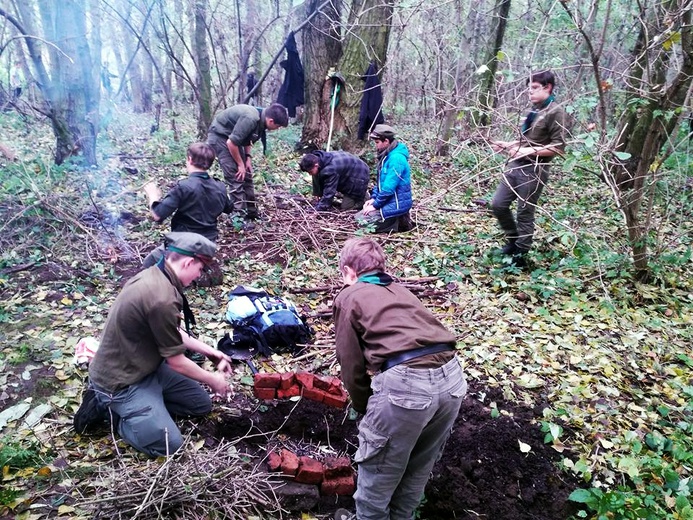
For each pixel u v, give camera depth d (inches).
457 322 164.4
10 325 144.3
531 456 117.9
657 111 160.6
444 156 342.3
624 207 181.9
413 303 87.2
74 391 121.8
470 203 271.4
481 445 120.1
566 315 169.5
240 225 217.2
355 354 85.2
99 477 98.3
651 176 178.1
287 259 197.0
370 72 310.2
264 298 154.8
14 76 415.8
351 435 124.0
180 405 114.8
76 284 167.6
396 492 94.6
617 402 132.1
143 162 303.6
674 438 120.0
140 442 102.7
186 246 99.4
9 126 346.3
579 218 234.8
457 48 359.6
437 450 89.6
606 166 175.0
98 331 144.9
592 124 151.6
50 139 334.0
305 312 164.7
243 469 107.8
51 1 238.5
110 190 241.3
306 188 274.1
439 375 80.7
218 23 436.8
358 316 84.7
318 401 126.4
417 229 236.4
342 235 222.5
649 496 103.3
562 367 144.6
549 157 182.7
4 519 89.7
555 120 177.0
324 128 333.1
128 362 101.7
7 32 343.6
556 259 207.2
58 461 102.9
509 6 346.3
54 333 142.3
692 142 239.9
